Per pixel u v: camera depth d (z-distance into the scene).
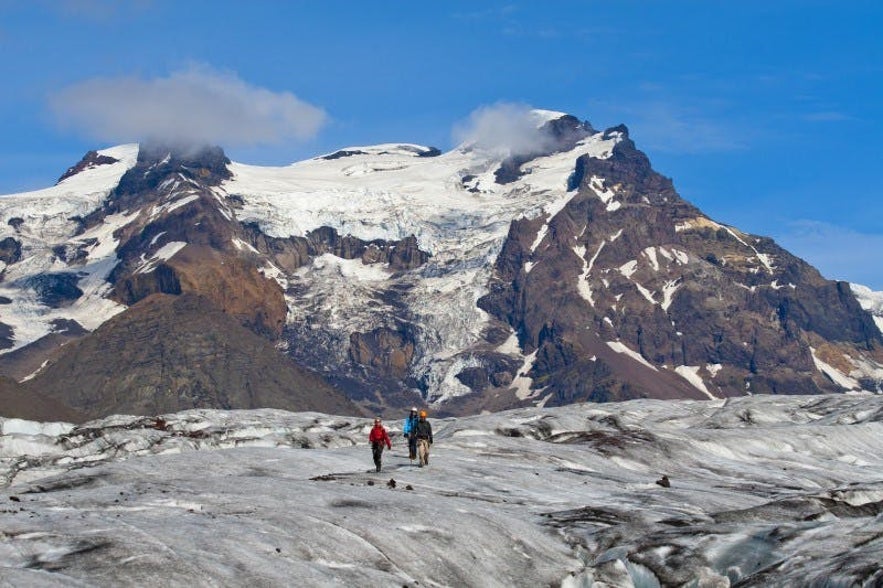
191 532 71.31
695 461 169.75
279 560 69.69
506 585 81.00
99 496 84.69
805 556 82.50
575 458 149.25
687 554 88.88
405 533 81.69
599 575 87.06
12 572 58.78
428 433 119.19
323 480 101.88
